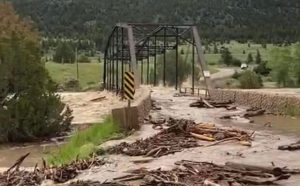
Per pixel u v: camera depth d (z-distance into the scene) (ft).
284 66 287.28
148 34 211.00
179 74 301.84
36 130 123.34
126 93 76.23
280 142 63.05
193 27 201.26
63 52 475.72
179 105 128.88
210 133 68.39
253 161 49.75
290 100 100.48
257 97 115.96
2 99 124.47
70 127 133.59
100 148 58.23
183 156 53.67
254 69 381.19
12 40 128.88
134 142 62.85
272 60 295.28
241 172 43.09
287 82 287.69
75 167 49.70
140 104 83.82
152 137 66.08
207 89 161.38
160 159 52.54
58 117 128.36
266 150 56.95
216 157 52.65
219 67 476.13
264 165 46.78
